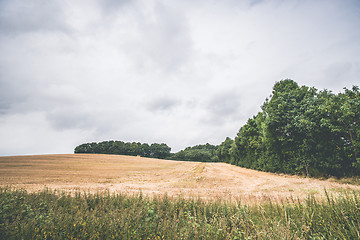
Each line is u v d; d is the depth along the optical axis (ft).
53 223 14.25
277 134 71.31
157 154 373.61
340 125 49.75
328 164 52.80
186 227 13.58
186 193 40.88
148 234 13.00
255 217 17.06
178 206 20.99
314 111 56.13
